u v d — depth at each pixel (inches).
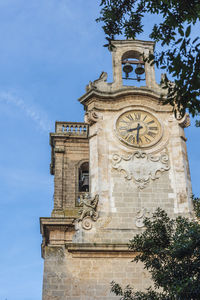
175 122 1282.0
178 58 607.5
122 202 1164.5
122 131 1262.3
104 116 1279.5
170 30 745.0
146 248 833.5
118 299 1035.3
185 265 759.7
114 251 1085.1
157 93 1299.2
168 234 843.4
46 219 1312.7
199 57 600.4
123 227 1130.7
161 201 1173.1
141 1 839.1
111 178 1195.3
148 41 1416.1
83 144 1528.1
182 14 709.3
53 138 1529.3
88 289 1045.2
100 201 1160.8
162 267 802.8
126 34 863.7
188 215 1150.3
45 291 1037.8
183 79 613.6
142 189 1186.6
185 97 619.5
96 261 1078.4
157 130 1273.4
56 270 1063.6
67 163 1493.6
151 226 852.6
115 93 1290.6
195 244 762.8
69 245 1082.1
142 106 1296.8
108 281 1054.4
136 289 1043.9
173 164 1226.0
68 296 1035.3
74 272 1063.0
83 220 1128.2
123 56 1416.1
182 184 1194.0
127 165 1214.3
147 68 1374.3
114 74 1353.3
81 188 1486.2
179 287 695.7
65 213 1390.3
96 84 1326.3
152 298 813.2
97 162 1206.3
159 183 1198.3
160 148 1245.7
